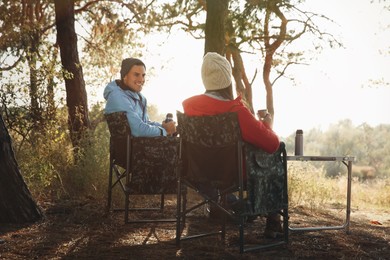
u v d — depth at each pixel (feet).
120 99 15.42
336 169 90.02
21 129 22.17
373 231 15.40
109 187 15.94
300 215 18.48
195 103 11.78
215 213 15.80
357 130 227.40
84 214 15.61
